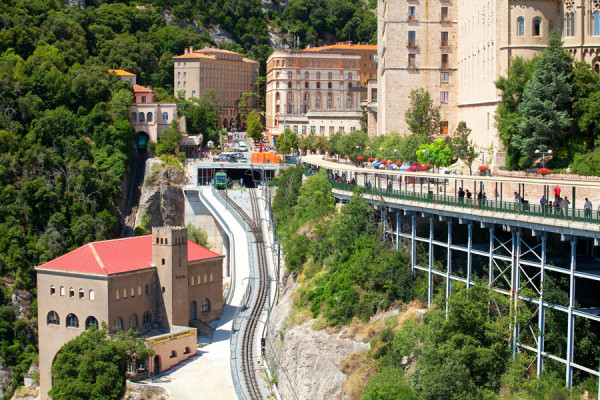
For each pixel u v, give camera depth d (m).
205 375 154.62
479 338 107.88
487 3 179.75
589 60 157.88
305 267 165.50
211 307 186.38
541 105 150.38
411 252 135.62
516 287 107.00
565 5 161.75
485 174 159.75
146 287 171.00
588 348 100.25
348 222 151.88
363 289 138.62
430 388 103.81
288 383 136.50
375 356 124.06
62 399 141.88
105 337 155.25
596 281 107.81
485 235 124.19
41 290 168.12
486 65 181.25
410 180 187.38
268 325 160.88
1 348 187.50
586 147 149.38
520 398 98.88
